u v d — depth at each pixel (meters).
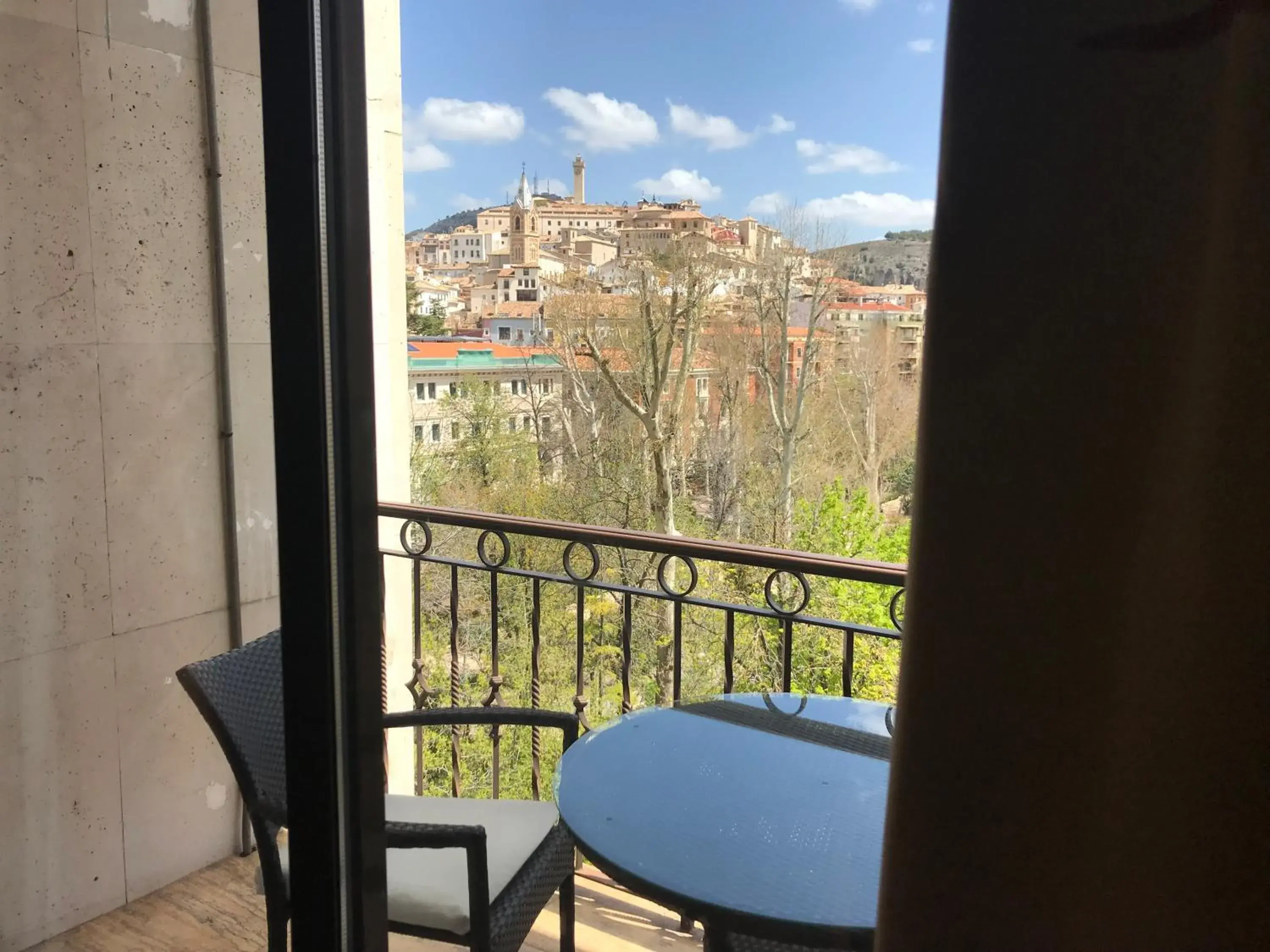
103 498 1.83
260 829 1.36
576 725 1.73
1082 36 0.57
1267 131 0.55
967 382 0.63
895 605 1.81
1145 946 0.63
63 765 1.82
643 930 2.03
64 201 1.72
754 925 1.09
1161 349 0.58
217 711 1.38
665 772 1.47
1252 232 0.56
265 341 1.83
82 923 1.85
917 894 0.69
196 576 1.96
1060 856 0.64
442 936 1.43
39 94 1.67
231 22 1.78
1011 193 0.60
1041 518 0.62
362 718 1.20
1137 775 0.62
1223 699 0.60
